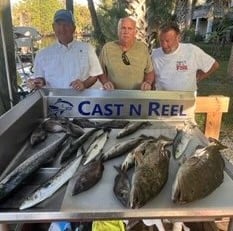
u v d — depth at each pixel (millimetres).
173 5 5387
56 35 2625
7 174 1387
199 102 2590
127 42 2711
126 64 2766
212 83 9086
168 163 1437
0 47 2855
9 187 1241
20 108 1781
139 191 1190
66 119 2115
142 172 1291
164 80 2811
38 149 1662
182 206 1190
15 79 3062
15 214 1128
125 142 1701
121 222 1812
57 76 2650
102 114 2203
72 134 1831
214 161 1393
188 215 1168
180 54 2756
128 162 1458
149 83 2572
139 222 1958
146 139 1746
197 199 1217
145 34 4434
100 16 7164
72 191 1269
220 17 14984
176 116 2227
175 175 1394
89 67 2686
